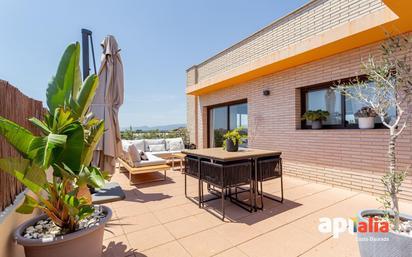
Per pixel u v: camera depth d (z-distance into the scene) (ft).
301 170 15.88
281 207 10.49
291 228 8.29
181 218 9.40
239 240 7.48
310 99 16.20
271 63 15.71
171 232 8.13
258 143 19.52
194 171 11.53
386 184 5.96
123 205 11.06
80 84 7.49
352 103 13.65
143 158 17.84
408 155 10.86
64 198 5.77
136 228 8.48
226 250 6.89
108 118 12.27
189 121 31.27
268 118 18.57
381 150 11.77
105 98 12.35
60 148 5.61
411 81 6.01
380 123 12.39
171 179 16.93
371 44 12.11
